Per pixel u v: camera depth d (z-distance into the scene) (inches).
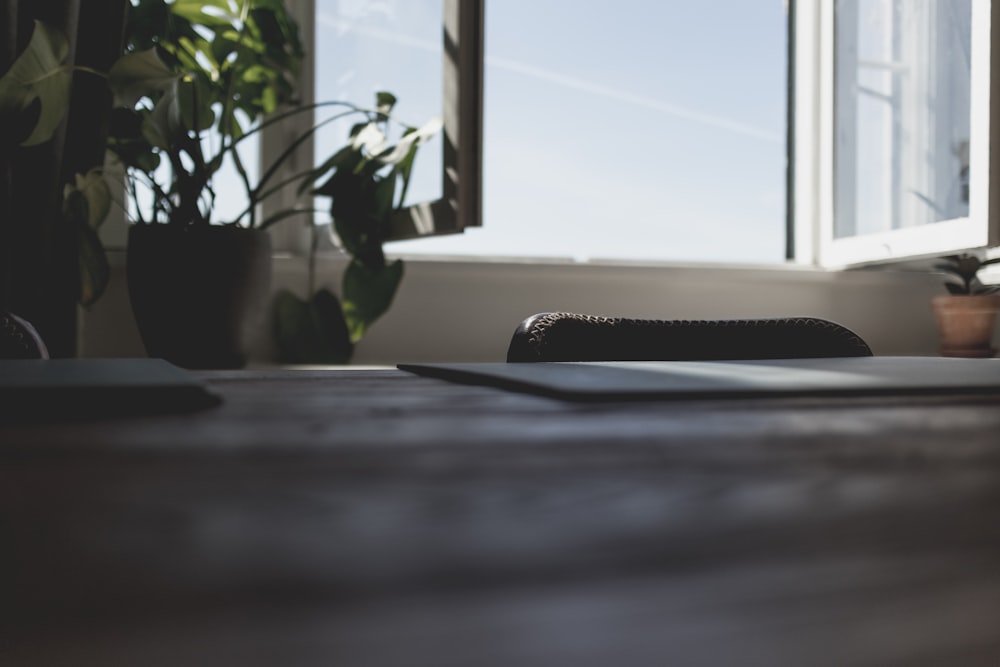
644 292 100.6
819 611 6.2
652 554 7.4
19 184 70.0
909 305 109.0
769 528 8.3
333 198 80.0
